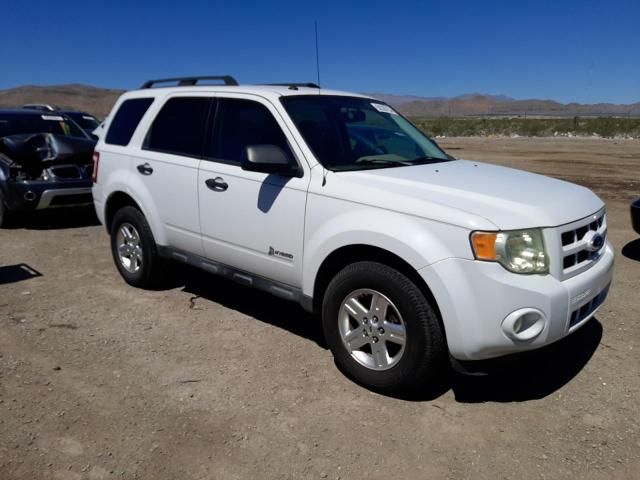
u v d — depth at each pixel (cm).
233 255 449
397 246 335
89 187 854
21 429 322
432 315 333
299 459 300
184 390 368
